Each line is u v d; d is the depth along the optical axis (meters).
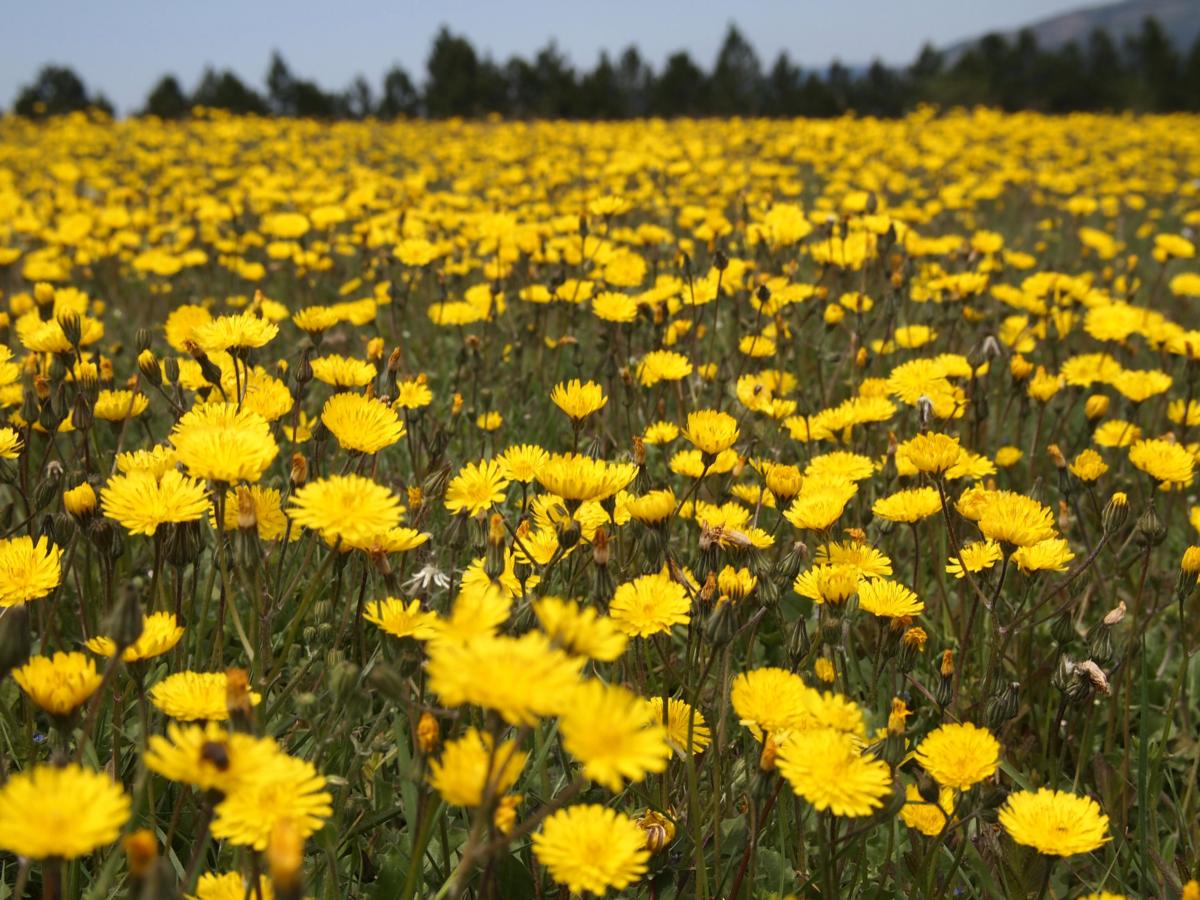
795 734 1.84
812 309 5.26
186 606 2.95
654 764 1.33
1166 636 3.71
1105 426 4.23
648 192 9.45
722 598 2.13
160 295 7.82
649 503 2.42
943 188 12.22
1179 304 7.80
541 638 1.46
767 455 4.11
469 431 4.73
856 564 2.71
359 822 2.30
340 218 6.89
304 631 2.61
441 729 2.11
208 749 1.44
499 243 5.97
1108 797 2.76
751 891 2.03
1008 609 3.21
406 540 2.20
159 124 25.22
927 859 2.19
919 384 3.89
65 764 1.73
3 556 2.08
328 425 2.23
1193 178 16.55
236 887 1.69
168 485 2.05
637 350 5.43
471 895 2.18
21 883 1.63
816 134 16.77
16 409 3.88
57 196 10.97
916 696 3.12
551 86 43.62
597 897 2.06
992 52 47.41
